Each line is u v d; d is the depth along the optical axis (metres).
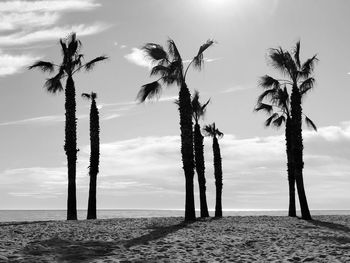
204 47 28.47
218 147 41.38
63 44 32.12
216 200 40.72
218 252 14.13
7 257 12.11
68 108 31.50
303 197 30.83
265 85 34.25
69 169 31.22
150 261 12.20
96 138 34.84
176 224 24.73
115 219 29.39
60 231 19.53
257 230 21.05
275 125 37.94
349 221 28.50
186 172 27.98
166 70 28.34
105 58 32.41
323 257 12.54
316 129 33.19
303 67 32.34
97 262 11.93
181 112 28.41
